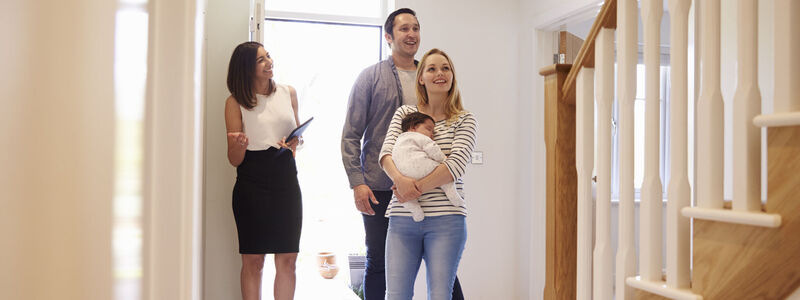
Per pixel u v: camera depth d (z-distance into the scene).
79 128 0.28
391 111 2.59
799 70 1.15
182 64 0.60
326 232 4.29
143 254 0.53
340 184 4.27
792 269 1.15
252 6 2.76
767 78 2.80
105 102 0.34
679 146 1.40
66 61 0.26
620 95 1.56
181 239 0.61
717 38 1.31
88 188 0.30
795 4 1.15
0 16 0.17
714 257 1.29
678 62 1.40
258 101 2.47
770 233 1.18
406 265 2.13
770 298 1.19
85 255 0.30
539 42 3.99
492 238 4.07
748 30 1.23
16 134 0.19
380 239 2.58
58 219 0.25
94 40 0.31
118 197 0.38
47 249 0.23
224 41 2.82
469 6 4.05
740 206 1.24
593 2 3.34
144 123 0.51
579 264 1.73
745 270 1.23
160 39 0.59
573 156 1.87
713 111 1.31
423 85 2.25
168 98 0.60
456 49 4.02
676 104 1.40
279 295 2.50
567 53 3.98
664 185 4.80
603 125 1.63
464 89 4.03
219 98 2.80
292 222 2.49
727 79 2.92
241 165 2.47
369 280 2.59
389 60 2.66
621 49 1.55
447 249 2.06
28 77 0.20
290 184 2.49
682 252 1.40
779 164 1.17
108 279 0.35
